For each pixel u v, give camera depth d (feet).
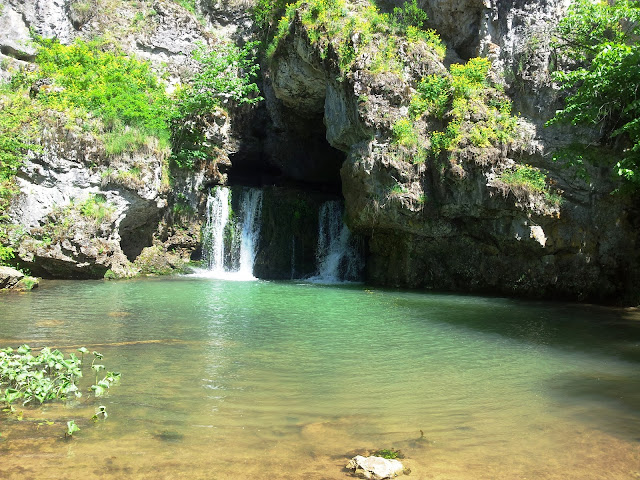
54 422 18.20
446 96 59.88
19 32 79.56
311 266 77.92
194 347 30.01
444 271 64.34
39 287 53.72
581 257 55.72
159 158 68.64
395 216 61.11
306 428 18.33
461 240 62.28
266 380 24.02
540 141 56.39
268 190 78.89
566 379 25.20
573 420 19.66
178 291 54.24
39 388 20.20
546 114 57.72
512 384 24.29
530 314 45.37
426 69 61.62
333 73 63.67
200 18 93.66
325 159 94.79
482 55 65.10
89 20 85.25
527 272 58.34
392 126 59.52
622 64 43.16
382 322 39.63
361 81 60.34
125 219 66.64
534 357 29.58
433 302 51.49
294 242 77.56
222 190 76.07
